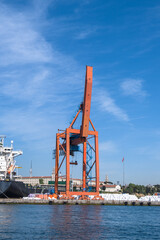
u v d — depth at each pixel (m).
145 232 43.47
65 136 105.56
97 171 100.50
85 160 105.81
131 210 82.25
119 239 37.50
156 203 106.50
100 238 37.47
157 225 51.53
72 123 101.69
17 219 51.97
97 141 101.88
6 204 85.94
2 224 46.06
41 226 44.78
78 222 50.28
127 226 49.03
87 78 96.50
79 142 103.62
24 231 40.44
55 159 106.56
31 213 61.94
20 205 84.31
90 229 43.62
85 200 96.81
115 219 57.81
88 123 98.31
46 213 62.53
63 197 95.19
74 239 36.25
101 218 57.94
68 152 97.31
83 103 98.94
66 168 96.19
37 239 35.69
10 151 94.12
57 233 39.47
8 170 93.38
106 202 100.50
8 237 36.53
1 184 85.88
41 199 91.56
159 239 38.41
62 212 65.81
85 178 105.69
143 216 66.19
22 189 92.94
